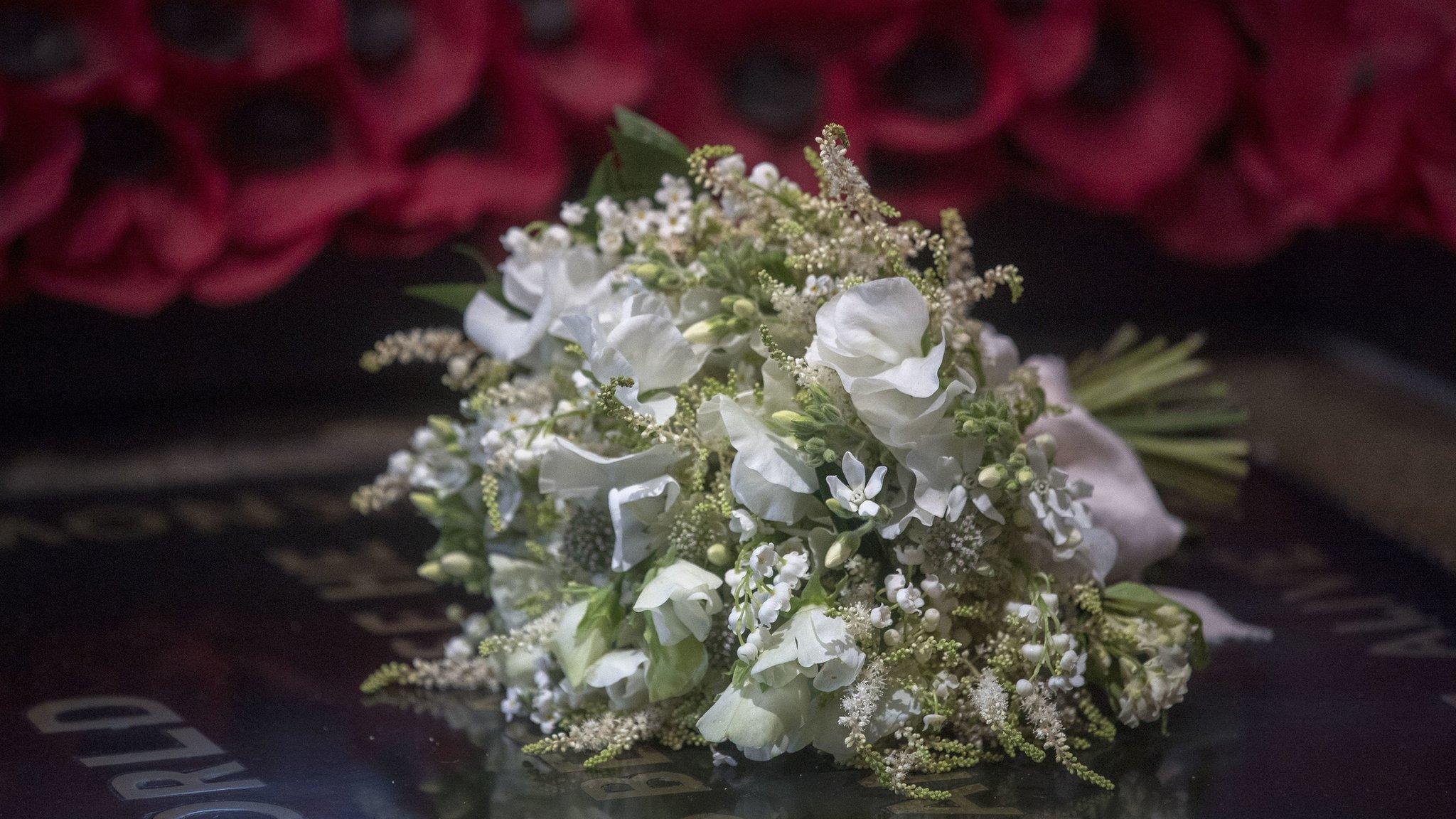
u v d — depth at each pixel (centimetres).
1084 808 95
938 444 95
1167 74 157
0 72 135
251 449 140
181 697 104
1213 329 177
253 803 95
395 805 95
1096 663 99
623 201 104
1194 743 100
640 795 95
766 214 99
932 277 97
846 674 94
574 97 147
